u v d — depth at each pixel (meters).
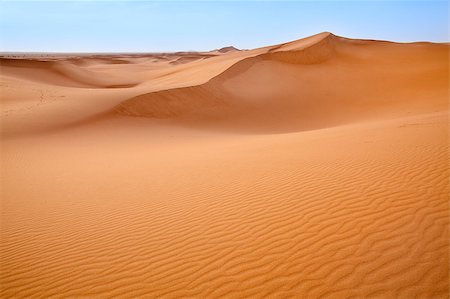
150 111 21.00
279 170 7.41
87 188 8.04
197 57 111.56
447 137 8.00
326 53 41.03
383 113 23.08
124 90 25.75
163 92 22.84
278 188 6.29
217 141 13.96
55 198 7.49
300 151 8.99
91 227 5.73
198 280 3.91
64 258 4.80
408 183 5.54
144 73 60.38
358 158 7.34
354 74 35.69
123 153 12.30
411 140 8.22
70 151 12.96
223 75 29.59
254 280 3.79
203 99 24.11
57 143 14.46
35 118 17.81
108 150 13.03
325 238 4.36
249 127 21.33
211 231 5.00
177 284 3.89
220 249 4.48
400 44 49.97
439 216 4.46
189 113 22.20
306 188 6.05
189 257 4.40
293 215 5.09
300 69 36.75
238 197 6.16
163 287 3.87
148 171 9.02
